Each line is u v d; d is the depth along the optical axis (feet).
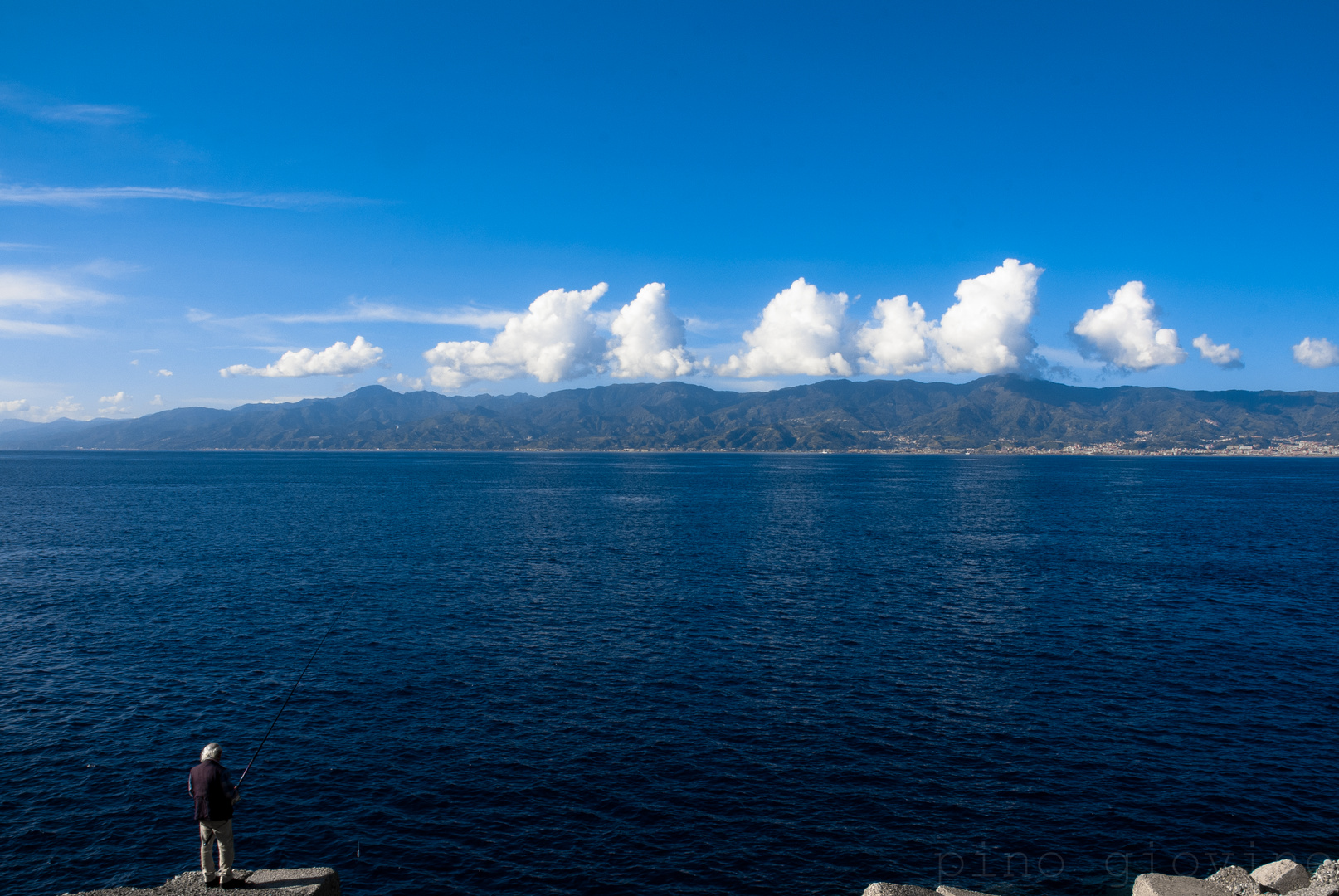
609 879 60.29
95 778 75.61
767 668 111.45
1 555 209.97
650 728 88.79
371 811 69.77
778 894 58.54
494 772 77.66
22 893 57.57
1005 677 108.06
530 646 121.70
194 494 453.58
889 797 73.26
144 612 142.20
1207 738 87.30
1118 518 332.60
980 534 271.49
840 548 234.99
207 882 45.52
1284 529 290.15
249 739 84.79
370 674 107.45
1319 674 110.01
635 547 233.76
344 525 289.74
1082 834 67.21
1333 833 67.46
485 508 370.94
